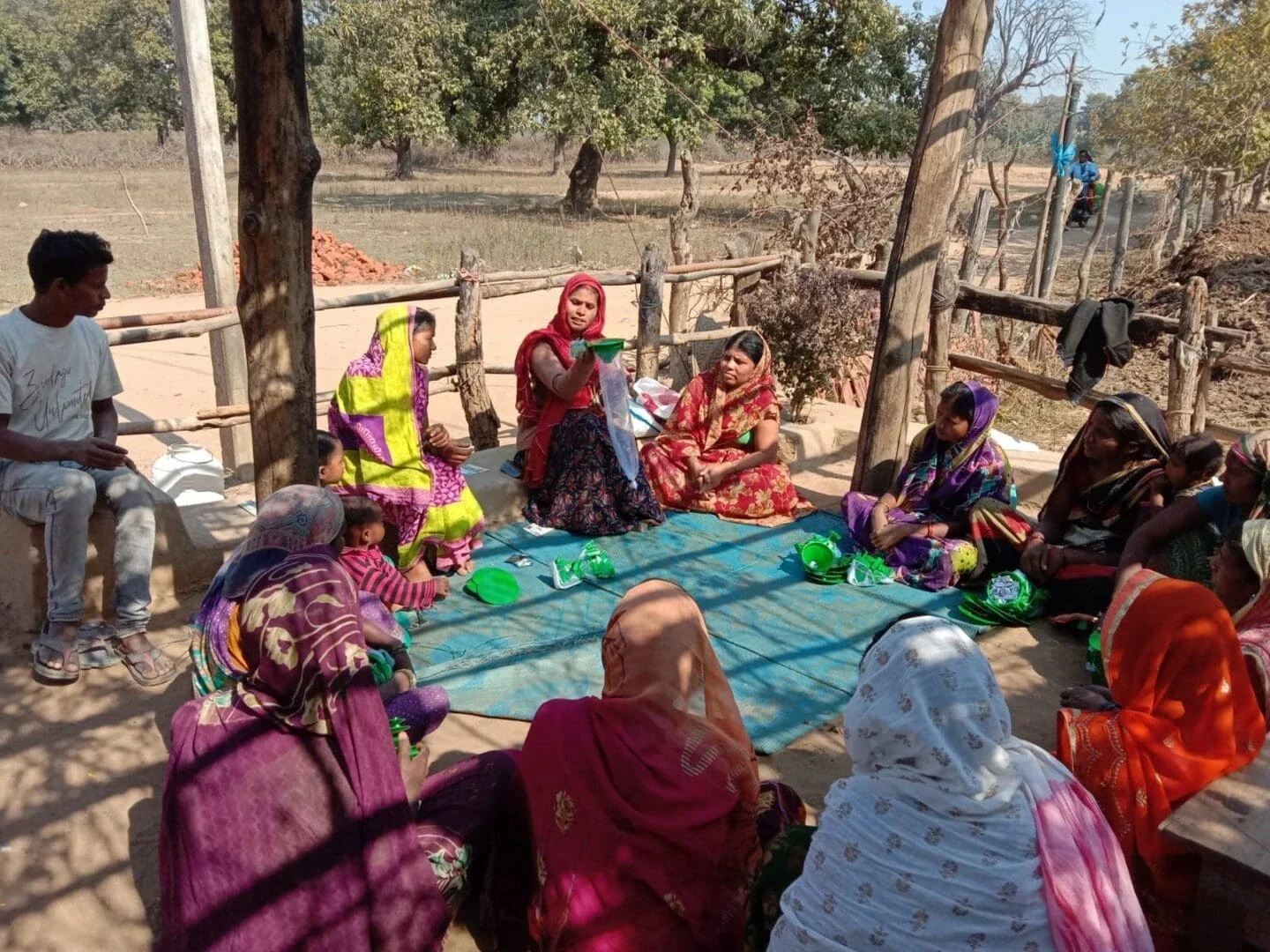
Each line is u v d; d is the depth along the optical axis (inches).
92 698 154.3
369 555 169.8
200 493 233.9
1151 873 108.0
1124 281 594.9
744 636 174.9
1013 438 266.5
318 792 98.3
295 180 141.3
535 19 795.4
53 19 1859.0
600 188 1248.2
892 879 77.2
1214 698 108.3
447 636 173.6
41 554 161.8
